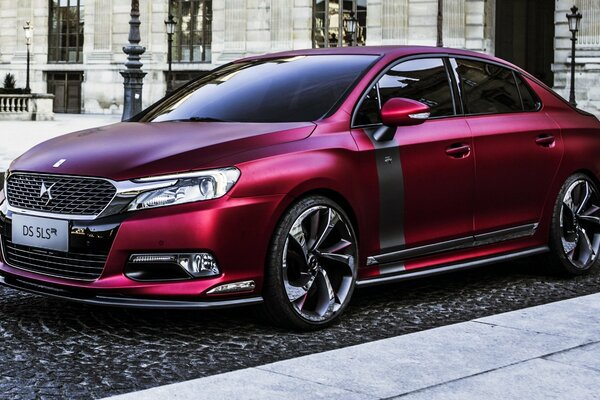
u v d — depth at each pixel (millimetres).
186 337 4871
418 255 5715
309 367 4082
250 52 42844
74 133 5793
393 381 3881
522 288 6391
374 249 5434
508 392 3727
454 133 5895
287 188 4879
